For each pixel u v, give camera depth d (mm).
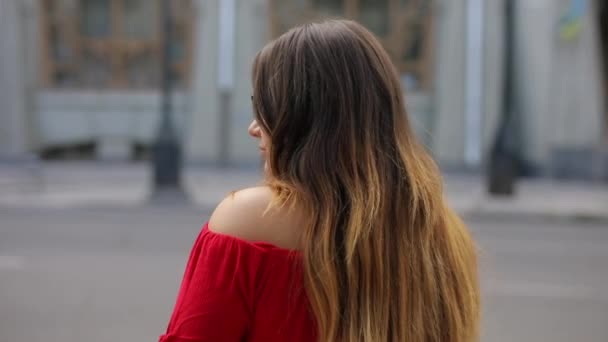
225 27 28172
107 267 7574
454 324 1318
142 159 30234
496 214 14023
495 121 27453
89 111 29750
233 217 1221
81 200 15359
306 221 1217
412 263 1271
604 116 24359
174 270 7406
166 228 11367
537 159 26391
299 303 1184
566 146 24828
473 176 25953
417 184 1329
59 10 29281
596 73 24188
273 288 1175
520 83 27781
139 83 29797
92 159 30328
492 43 27391
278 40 1384
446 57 27703
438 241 1357
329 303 1180
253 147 28531
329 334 1173
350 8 28453
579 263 8586
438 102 27844
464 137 27719
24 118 29078
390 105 1346
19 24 28906
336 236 1228
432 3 27719
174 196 15367
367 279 1219
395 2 28125
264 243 1191
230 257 1177
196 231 10992
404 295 1246
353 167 1270
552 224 13320
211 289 1164
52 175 22922
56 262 7875
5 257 8211
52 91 29547
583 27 24375
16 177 20531
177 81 29266
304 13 28031
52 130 29734
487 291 6734
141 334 4992
